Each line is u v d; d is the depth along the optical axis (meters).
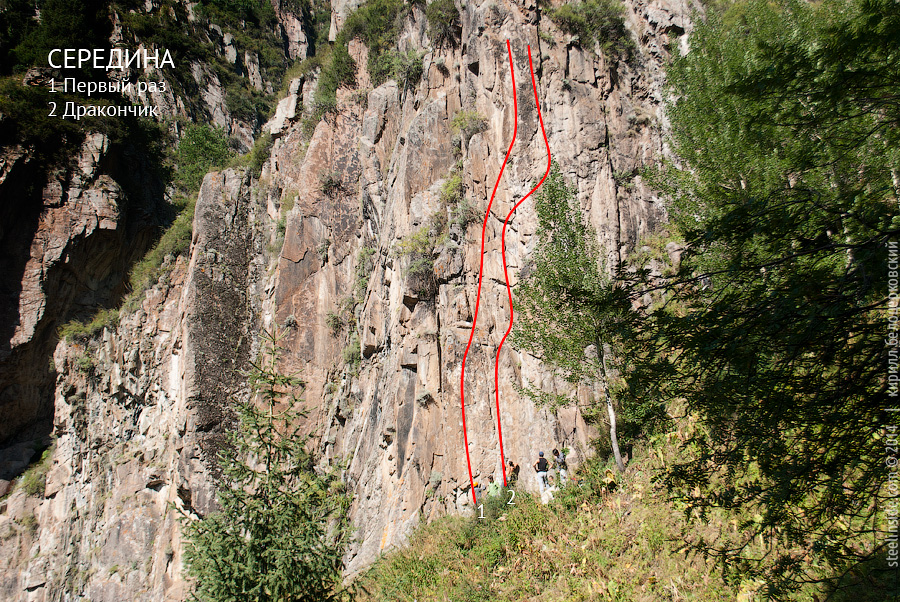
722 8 20.55
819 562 5.84
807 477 4.93
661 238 17.22
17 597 28.20
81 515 29.52
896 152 5.55
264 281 28.28
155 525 27.44
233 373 26.86
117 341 32.62
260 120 53.69
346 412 22.00
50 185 34.91
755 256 5.46
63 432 32.59
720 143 11.15
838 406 4.68
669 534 9.84
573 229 12.94
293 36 64.56
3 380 32.56
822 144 5.71
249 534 9.22
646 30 20.31
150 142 41.78
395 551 14.91
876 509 5.06
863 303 4.65
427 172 19.59
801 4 11.95
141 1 50.31
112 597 25.88
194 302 27.52
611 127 18.92
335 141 26.39
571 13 19.72
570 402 13.12
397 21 26.22
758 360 4.95
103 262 36.69
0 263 33.34
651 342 5.82
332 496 10.09
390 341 19.50
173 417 27.38
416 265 17.92
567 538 11.73
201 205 29.95
